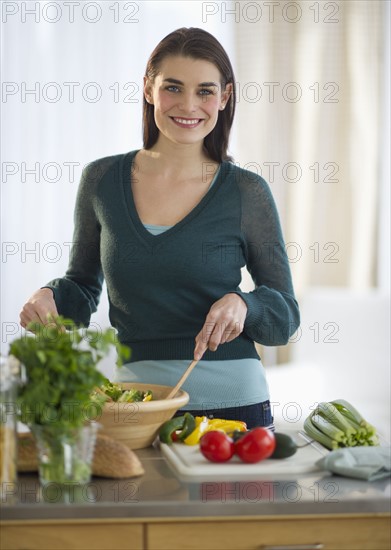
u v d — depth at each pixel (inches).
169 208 92.2
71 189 184.9
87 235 97.3
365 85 206.1
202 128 89.3
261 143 206.2
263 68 204.8
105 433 74.4
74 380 61.5
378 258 211.5
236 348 91.2
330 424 75.8
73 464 62.1
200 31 88.7
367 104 206.4
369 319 181.8
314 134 208.4
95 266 99.1
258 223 93.5
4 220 180.5
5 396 60.4
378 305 181.9
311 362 185.8
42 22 180.9
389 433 154.1
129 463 66.9
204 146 94.3
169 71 87.4
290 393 171.0
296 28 206.1
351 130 207.9
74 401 61.4
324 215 211.9
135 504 60.1
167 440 75.4
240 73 204.8
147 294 90.1
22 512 59.4
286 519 61.8
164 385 89.7
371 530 62.5
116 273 91.2
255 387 91.7
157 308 90.2
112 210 92.9
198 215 91.4
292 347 202.7
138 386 83.0
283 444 70.5
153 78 89.7
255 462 69.4
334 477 67.7
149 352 91.0
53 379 61.5
